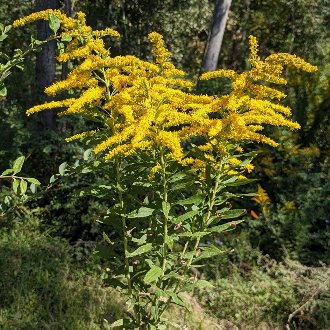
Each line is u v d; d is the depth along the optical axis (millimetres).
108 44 13648
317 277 4523
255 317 4316
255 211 5891
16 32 11180
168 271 2686
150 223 2797
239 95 2414
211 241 5094
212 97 2520
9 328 3666
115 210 2605
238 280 4703
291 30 16406
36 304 4078
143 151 2547
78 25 2469
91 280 4531
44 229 5535
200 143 6219
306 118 6695
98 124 6715
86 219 5418
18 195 2193
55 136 6223
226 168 2670
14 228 5293
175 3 14406
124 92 2322
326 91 6633
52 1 7156
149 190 2770
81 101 2295
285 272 4688
